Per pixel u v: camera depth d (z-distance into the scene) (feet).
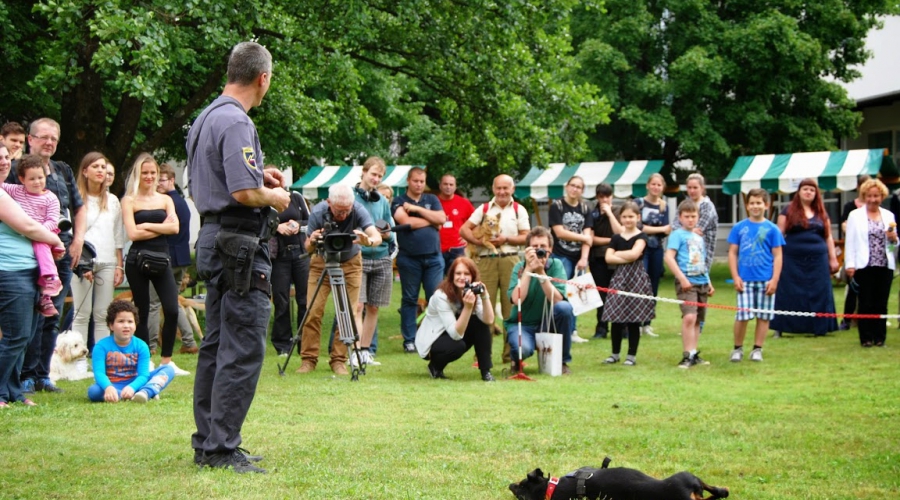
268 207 14.84
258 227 14.75
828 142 78.59
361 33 42.83
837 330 40.52
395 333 41.86
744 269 31.65
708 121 76.13
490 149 51.29
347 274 28.45
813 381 27.02
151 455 16.10
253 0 37.88
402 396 23.80
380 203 31.58
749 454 17.19
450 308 27.73
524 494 13.47
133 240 26.40
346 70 42.83
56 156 44.45
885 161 59.21
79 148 42.16
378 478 14.69
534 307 29.63
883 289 34.91
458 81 49.01
